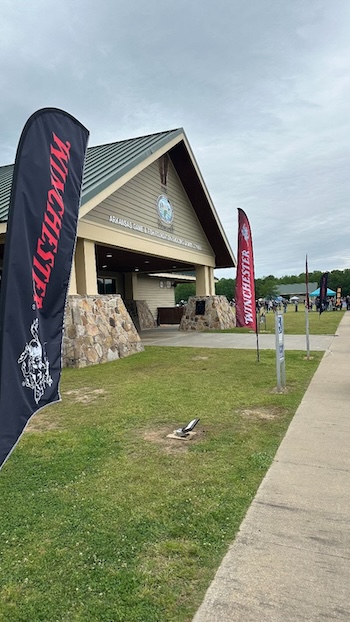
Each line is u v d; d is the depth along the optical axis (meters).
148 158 12.30
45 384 2.74
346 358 9.68
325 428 4.72
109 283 21.70
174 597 2.14
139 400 6.12
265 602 2.09
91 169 11.42
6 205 9.12
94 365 9.33
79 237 10.18
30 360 2.57
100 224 11.02
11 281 2.44
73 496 3.24
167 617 2.01
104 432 4.73
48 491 3.33
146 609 2.06
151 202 14.12
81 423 5.12
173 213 15.95
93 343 9.66
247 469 3.66
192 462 3.83
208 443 4.31
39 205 2.77
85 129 3.38
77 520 2.89
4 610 2.09
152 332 19.09
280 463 3.79
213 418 5.16
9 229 2.48
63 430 4.86
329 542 2.58
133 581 2.27
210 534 2.69
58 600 2.15
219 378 7.61
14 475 3.65
